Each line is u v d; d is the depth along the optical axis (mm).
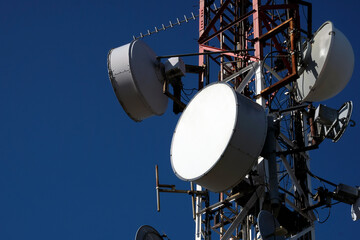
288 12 24531
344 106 18156
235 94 16594
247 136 15891
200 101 17875
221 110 16891
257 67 21922
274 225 13836
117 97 20438
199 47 25297
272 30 21625
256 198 18422
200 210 20344
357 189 18484
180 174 17078
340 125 17906
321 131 19094
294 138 21641
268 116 16297
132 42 20891
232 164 15930
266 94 19609
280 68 25016
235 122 15938
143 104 20438
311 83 19094
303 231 18922
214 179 16219
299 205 19891
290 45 19656
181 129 18031
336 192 18562
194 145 17250
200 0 27328
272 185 14445
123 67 20281
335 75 18656
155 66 21422
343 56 18703
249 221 22969
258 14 23734
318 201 18938
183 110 20125
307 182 20594
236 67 26172
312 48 19297
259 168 18781
